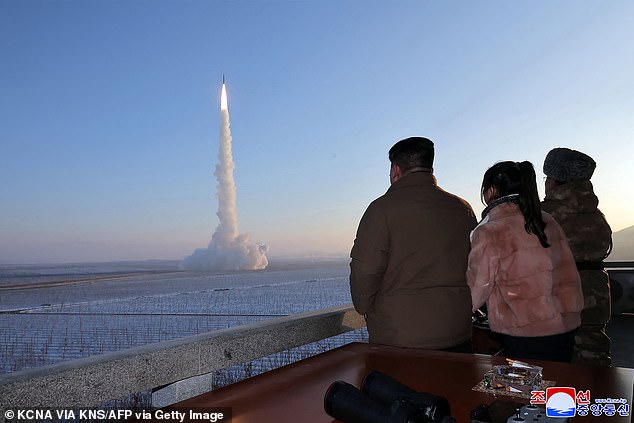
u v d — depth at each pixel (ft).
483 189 9.67
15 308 304.30
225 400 4.72
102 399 6.31
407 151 9.18
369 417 3.66
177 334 158.51
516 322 8.67
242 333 8.48
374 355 6.54
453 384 5.16
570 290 8.83
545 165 11.72
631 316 22.88
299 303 311.27
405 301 8.68
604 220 11.40
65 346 131.23
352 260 9.04
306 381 5.32
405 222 8.66
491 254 8.71
